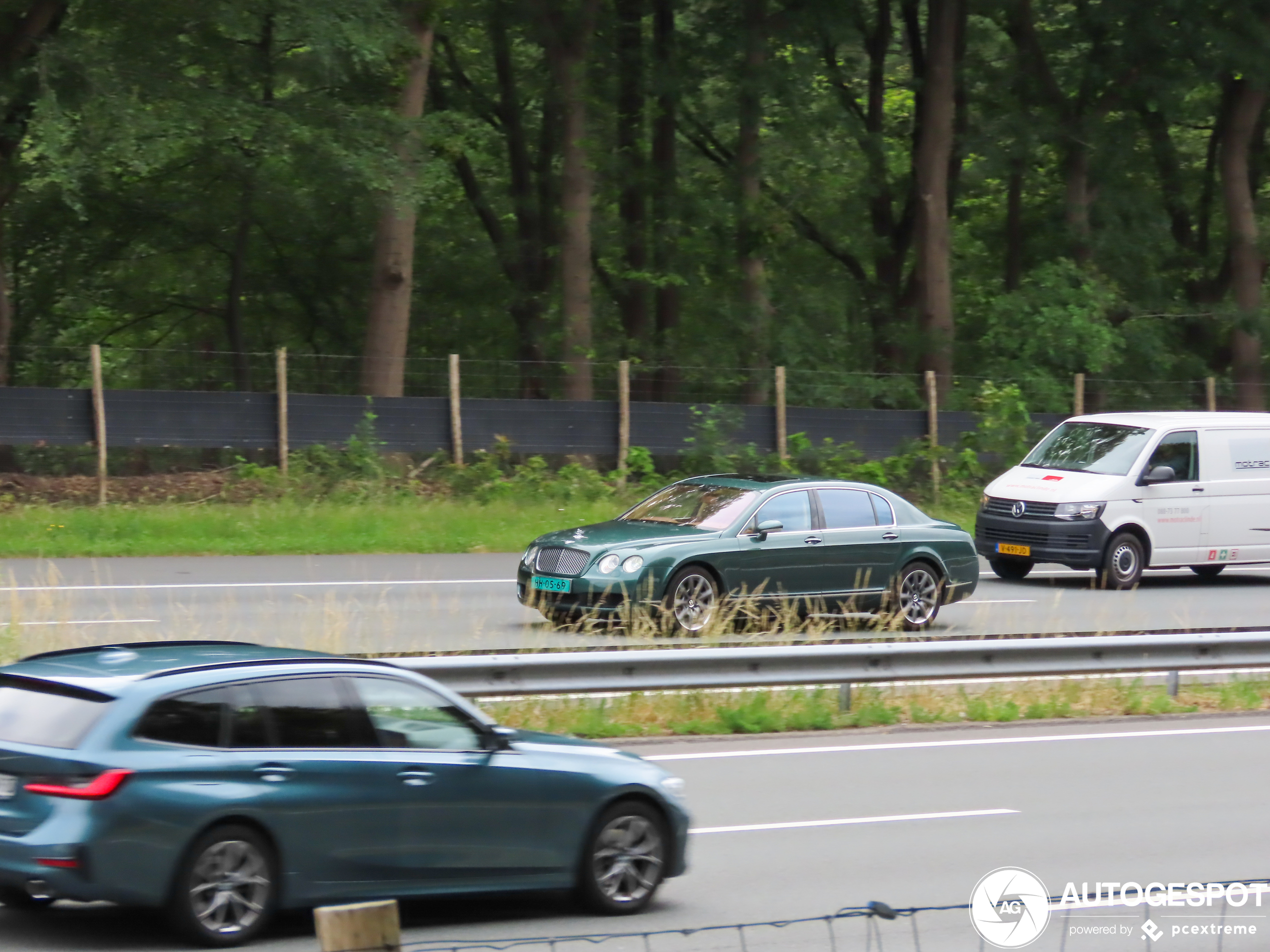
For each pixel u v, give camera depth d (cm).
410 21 3400
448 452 3014
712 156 4422
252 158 3753
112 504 2681
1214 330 4628
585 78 3822
